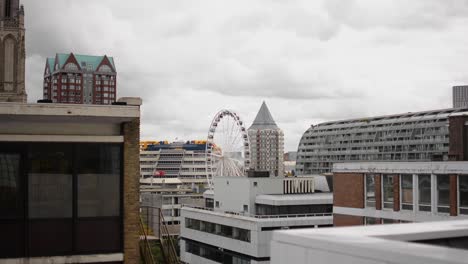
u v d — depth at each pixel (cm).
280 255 732
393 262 571
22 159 1541
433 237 739
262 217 7738
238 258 7694
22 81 14512
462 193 4862
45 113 1489
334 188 6312
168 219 13588
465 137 5712
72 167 1573
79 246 1560
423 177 5219
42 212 1541
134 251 1593
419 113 19962
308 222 7475
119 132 1636
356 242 630
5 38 14375
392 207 5538
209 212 8550
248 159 10581
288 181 9012
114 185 1605
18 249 1516
